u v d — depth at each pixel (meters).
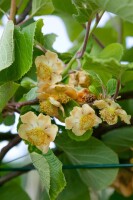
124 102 0.85
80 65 0.62
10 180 0.95
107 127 0.80
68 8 0.74
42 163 0.57
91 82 0.61
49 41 0.73
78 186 0.82
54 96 0.58
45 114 0.61
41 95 0.58
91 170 0.75
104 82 0.63
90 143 0.73
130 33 1.11
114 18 1.07
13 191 0.86
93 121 0.58
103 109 0.58
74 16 0.61
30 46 0.57
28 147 0.60
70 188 0.82
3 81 0.58
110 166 0.73
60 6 0.73
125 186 0.93
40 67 0.58
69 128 0.58
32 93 0.63
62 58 0.72
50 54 0.58
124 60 0.82
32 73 0.69
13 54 0.55
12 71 0.58
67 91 0.58
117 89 0.59
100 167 0.74
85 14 0.60
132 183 0.92
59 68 0.58
